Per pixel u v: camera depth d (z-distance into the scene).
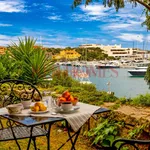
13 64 7.17
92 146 3.92
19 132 3.08
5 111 2.84
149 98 5.33
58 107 2.79
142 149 3.35
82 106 3.06
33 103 3.09
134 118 3.93
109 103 5.41
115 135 3.77
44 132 3.10
